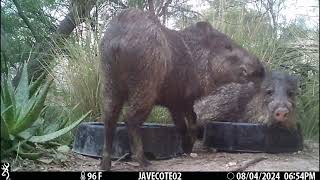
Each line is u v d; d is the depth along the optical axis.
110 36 2.19
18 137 2.46
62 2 4.66
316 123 2.34
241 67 2.59
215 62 2.56
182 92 2.47
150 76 2.14
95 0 4.26
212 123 2.67
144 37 2.12
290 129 2.45
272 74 2.55
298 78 2.60
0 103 2.35
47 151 2.56
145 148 2.41
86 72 3.30
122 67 2.14
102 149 2.47
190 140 2.63
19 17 4.46
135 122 2.18
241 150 2.53
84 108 3.25
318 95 2.42
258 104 2.62
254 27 3.49
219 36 2.60
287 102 2.40
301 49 3.12
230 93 2.83
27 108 2.53
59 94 3.46
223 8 3.64
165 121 3.20
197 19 3.96
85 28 3.80
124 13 2.22
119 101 2.24
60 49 3.62
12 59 4.07
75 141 2.67
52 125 2.92
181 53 2.44
